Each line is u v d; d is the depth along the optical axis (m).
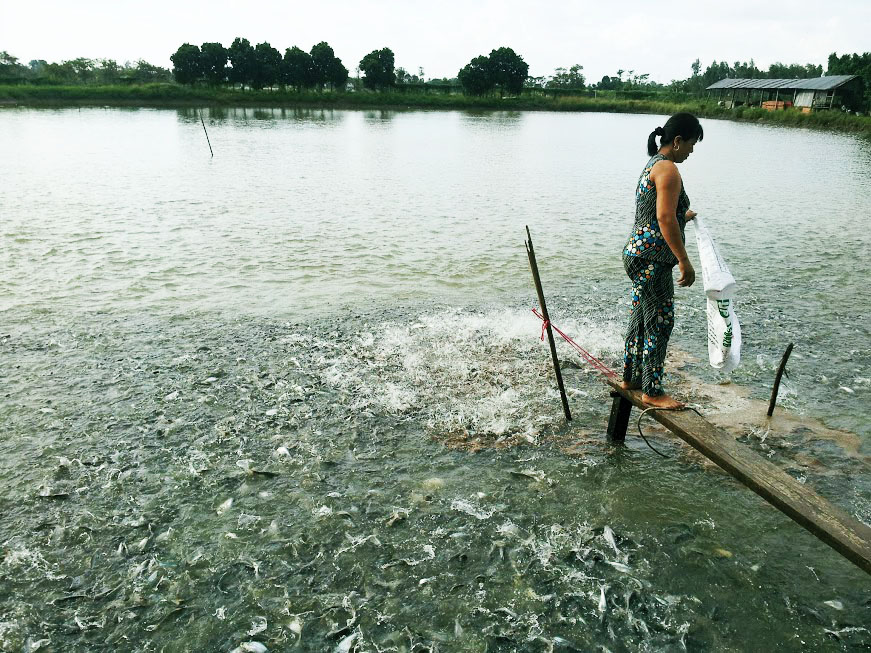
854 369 6.43
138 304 8.05
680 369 6.41
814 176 22.86
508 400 5.70
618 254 11.22
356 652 3.10
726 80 89.44
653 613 3.34
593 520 4.06
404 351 6.74
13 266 9.55
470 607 3.37
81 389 5.75
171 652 3.10
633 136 44.22
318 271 9.72
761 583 3.54
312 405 5.54
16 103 67.75
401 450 4.86
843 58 81.75
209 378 5.99
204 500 4.24
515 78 98.31
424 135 40.88
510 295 8.79
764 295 8.88
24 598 3.41
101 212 13.87
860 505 4.24
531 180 21.02
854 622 3.28
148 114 57.75
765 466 3.55
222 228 12.56
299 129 43.94
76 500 4.21
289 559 3.71
